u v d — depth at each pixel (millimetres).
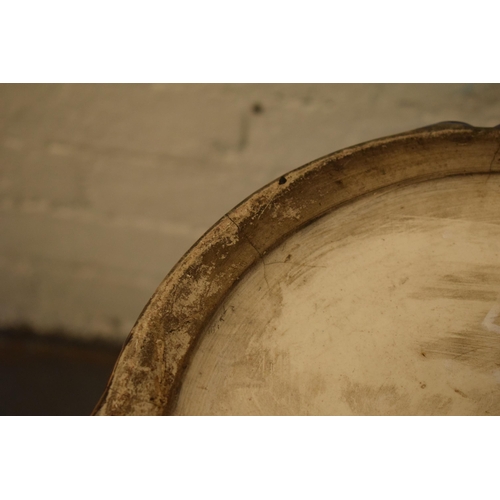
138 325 393
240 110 904
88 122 932
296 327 405
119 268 1021
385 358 409
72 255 1020
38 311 1058
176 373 391
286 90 884
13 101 918
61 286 1039
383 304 412
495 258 418
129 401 386
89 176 966
